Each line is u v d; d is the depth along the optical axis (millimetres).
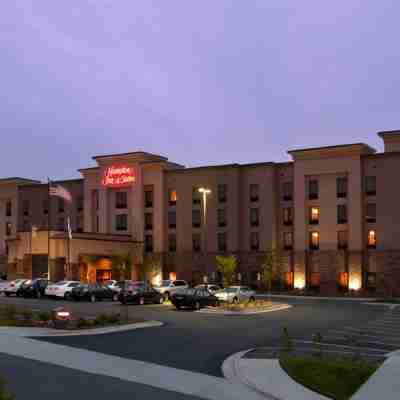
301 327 29812
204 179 71438
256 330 28031
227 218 69688
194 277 70875
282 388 14641
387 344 23297
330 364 16609
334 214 64062
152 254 73312
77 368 16969
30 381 15125
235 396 14039
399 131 63188
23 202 86750
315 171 65188
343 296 60188
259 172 69188
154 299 44969
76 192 81812
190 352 20469
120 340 23281
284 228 68000
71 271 64250
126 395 13891
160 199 73500
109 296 48156
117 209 76188
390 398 13477
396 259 60938
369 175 62844
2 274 86062
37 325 27031
